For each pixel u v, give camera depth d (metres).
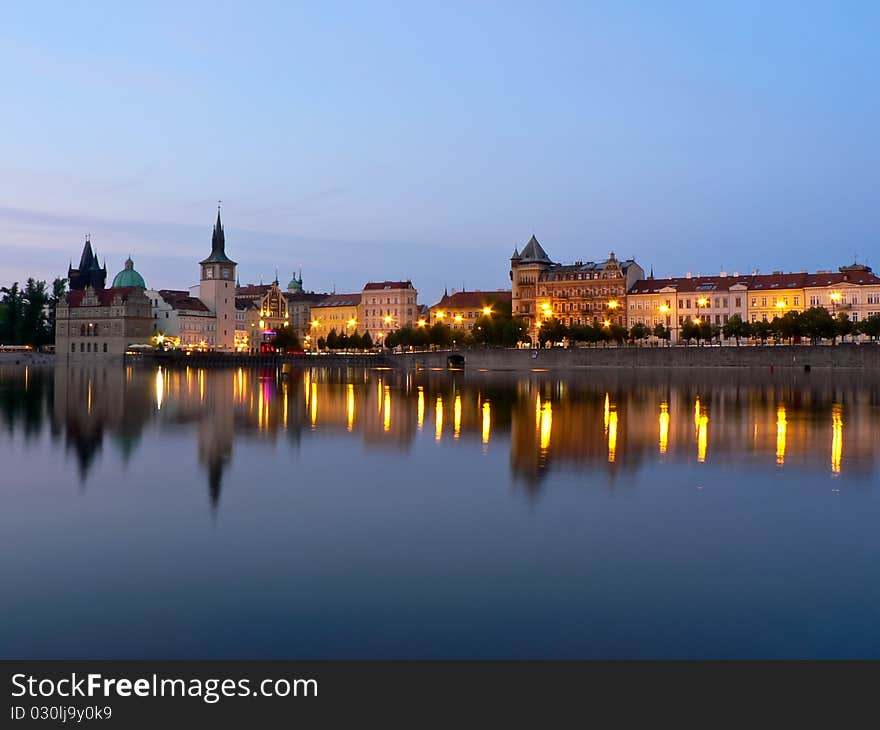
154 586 19.58
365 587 19.55
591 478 33.59
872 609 18.20
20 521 25.69
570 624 17.42
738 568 21.03
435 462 37.84
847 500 29.06
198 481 32.75
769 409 67.56
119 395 86.75
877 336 183.62
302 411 65.69
